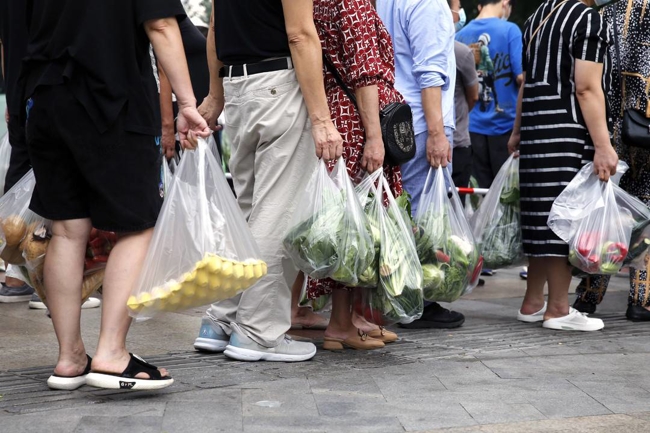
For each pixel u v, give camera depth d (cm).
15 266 611
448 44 784
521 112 852
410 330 808
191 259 512
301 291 798
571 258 796
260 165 641
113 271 535
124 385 524
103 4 514
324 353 688
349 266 620
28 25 548
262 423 489
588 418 516
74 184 538
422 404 537
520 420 508
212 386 568
